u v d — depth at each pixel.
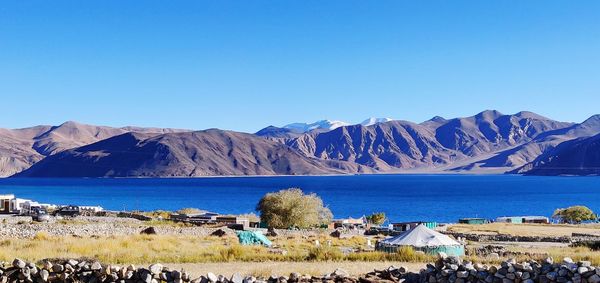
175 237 53.75
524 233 76.69
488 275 23.31
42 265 24.62
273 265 30.91
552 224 100.75
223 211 174.75
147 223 77.12
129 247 40.16
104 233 57.56
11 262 25.94
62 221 73.69
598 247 53.09
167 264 31.39
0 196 105.56
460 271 23.73
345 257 34.41
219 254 35.44
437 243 39.53
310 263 32.09
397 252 35.97
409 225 88.19
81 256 32.50
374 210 183.62
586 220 116.75
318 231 75.25
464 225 96.06
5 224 60.16
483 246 50.97
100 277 23.45
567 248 50.38
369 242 53.12
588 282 22.08
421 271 24.78
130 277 23.27
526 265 23.12
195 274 26.52
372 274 25.55
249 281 22.89
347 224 91.38
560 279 22.33
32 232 52.91
